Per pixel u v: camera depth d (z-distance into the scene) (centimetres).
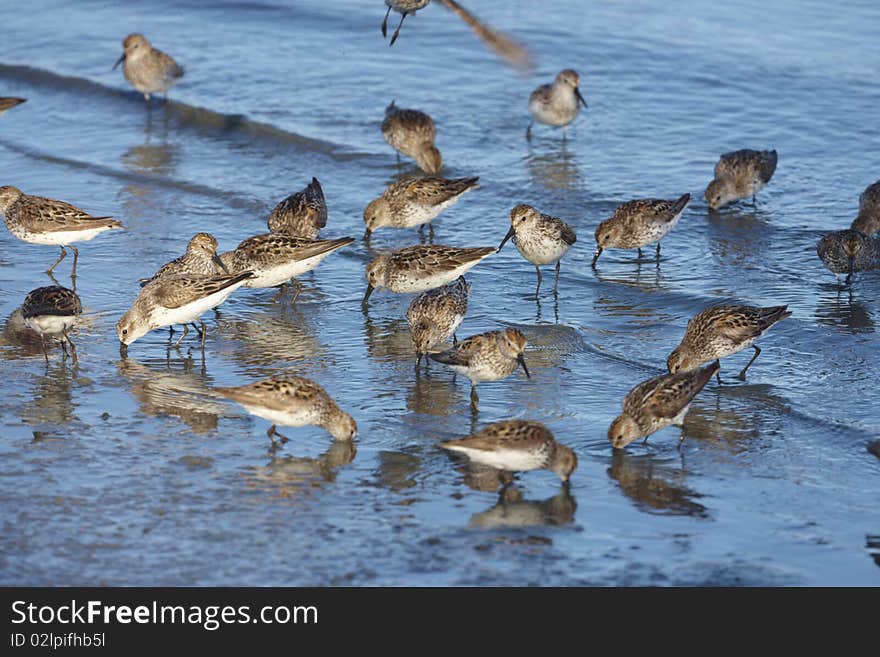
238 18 3362
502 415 1516
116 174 2486
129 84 3019
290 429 1480
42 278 1980
